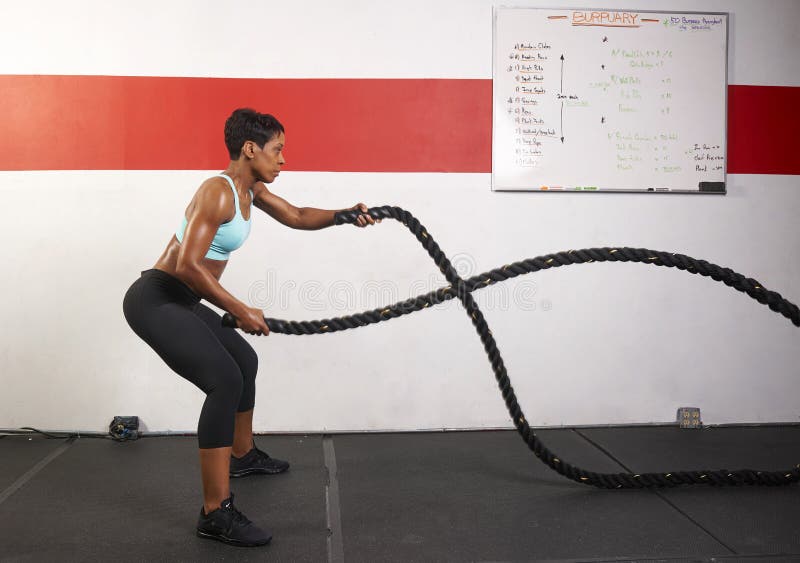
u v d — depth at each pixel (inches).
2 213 134.6
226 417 91.4
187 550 89.0
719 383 144.8
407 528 95.8
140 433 136.9
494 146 138.7
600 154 140.3
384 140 138.0
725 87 140.9
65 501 104.9
